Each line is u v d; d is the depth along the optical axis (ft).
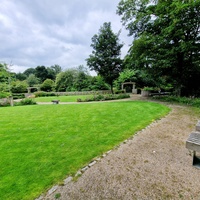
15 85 79.25
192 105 24.63
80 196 5.30
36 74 139.95
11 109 25.53
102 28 58.85
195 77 36.96
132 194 5.33
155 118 16.42
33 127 13.89
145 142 10.00
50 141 10.40
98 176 6.41
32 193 5.50
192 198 5.09
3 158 8.04
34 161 7.70
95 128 13.15
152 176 6.33
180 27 26.18
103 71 59.57
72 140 10.52
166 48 29.96
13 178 6.33
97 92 71.36
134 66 38.99
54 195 5.39
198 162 7.23
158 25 31.24
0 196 5.35
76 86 85.76
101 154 8.41
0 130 13.08
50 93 74.49
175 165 7.14
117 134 11.55
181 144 9.60
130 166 7.13
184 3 23.88
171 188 5.59
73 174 6.59
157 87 61.26
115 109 21.98
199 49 27.78
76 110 22.29
